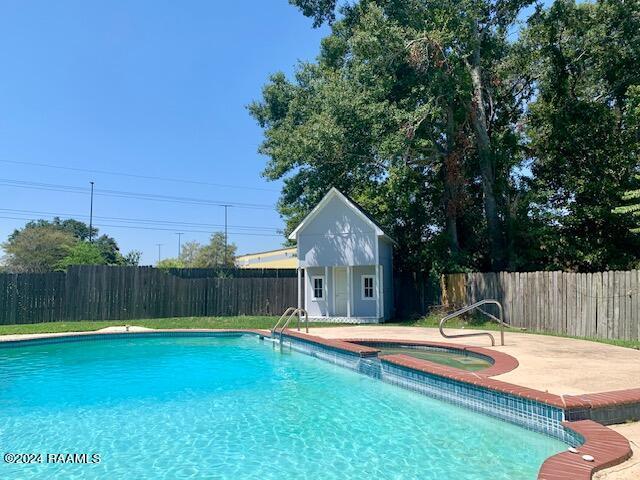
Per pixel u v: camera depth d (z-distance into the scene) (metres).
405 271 24.20
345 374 11.09
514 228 21.06
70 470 5.39
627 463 4.62
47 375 11.23
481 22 22.23
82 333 17.14
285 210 35.78
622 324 12.91
